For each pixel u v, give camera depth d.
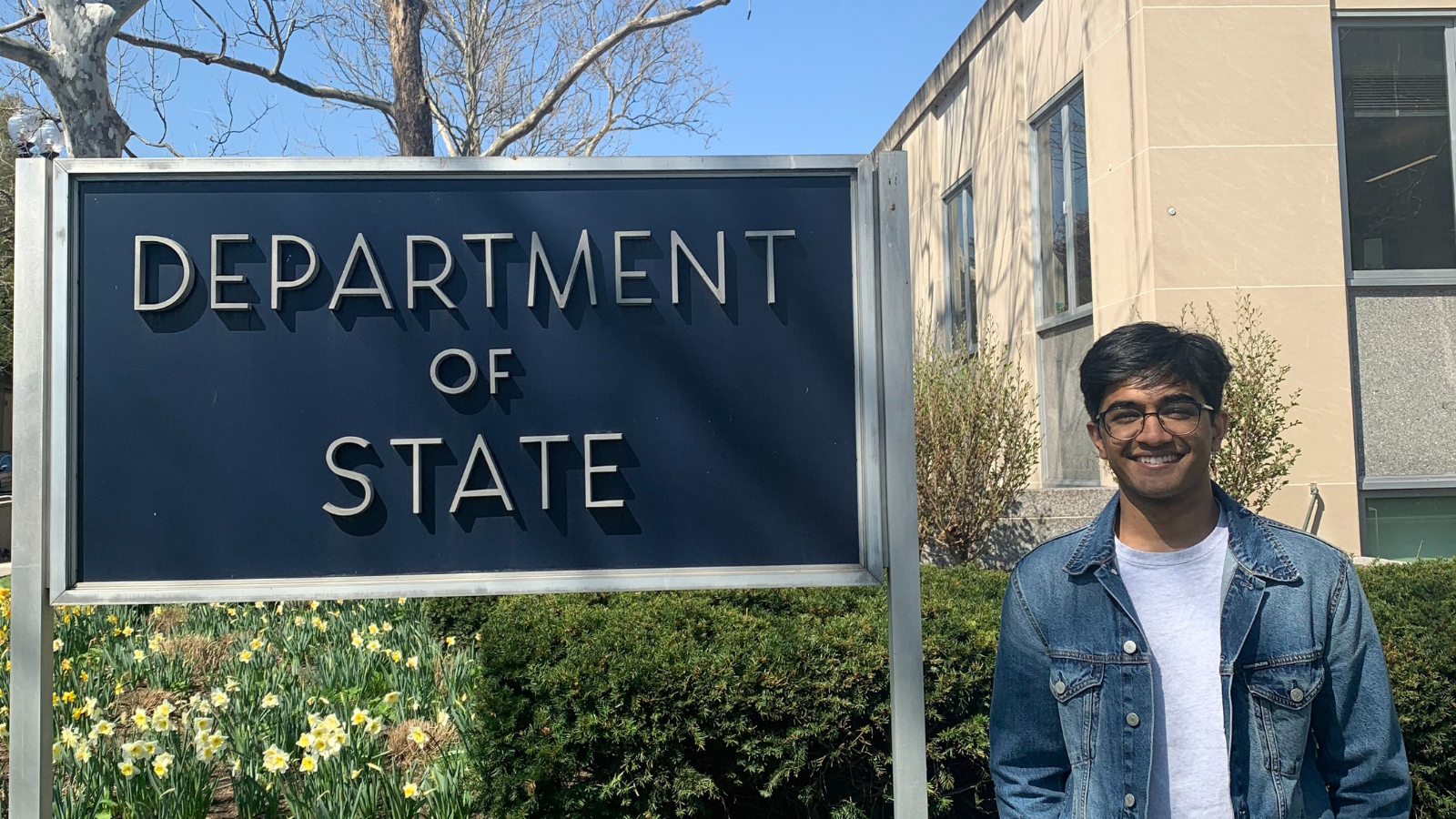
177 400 2.96
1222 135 8.27
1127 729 1.99
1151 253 8.23
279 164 2.99
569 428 3.02
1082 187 10.13
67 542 2.88
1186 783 1.95
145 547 2.93
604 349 3.04
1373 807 1.92
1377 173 8.49
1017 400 7.77
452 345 3.02
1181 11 8.32
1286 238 8.22
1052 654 2.11
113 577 2.92
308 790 4.09
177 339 2.98
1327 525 7.96
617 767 3.57
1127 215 8.66
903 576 2.93
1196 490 2.05
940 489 7.43
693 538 3.01
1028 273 11.29
